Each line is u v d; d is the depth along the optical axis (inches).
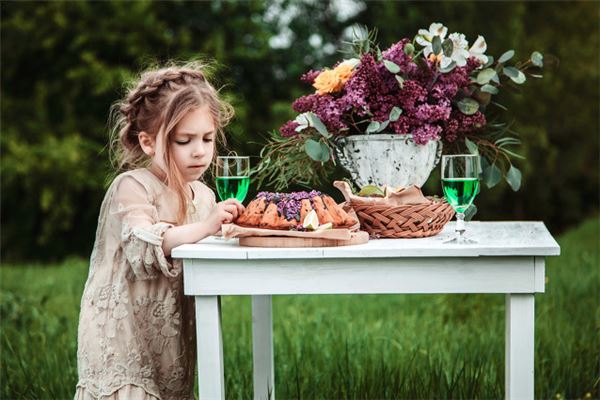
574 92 357.4
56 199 297.3
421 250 65.5
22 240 312.3
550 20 350.0
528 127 323.9
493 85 84.4
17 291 181.8
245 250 66.1
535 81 324.2
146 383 76.3
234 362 110.0
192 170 75.9
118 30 290.5
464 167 68.1
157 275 73.4
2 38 303.7
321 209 69.1
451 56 77.4
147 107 77.0
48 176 292.8
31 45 298.4
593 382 100.4
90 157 296.7
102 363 75.4
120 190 76.2
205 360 68.6
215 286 67.4
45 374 105.7
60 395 100.7
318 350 115.1
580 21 351.3
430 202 74.5
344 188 77.2
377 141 77.1
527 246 65.6
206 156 75.9
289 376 105.5
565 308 142.3
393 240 72.6
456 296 152.8
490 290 66.6
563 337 118.3
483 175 84.2
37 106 301.9
